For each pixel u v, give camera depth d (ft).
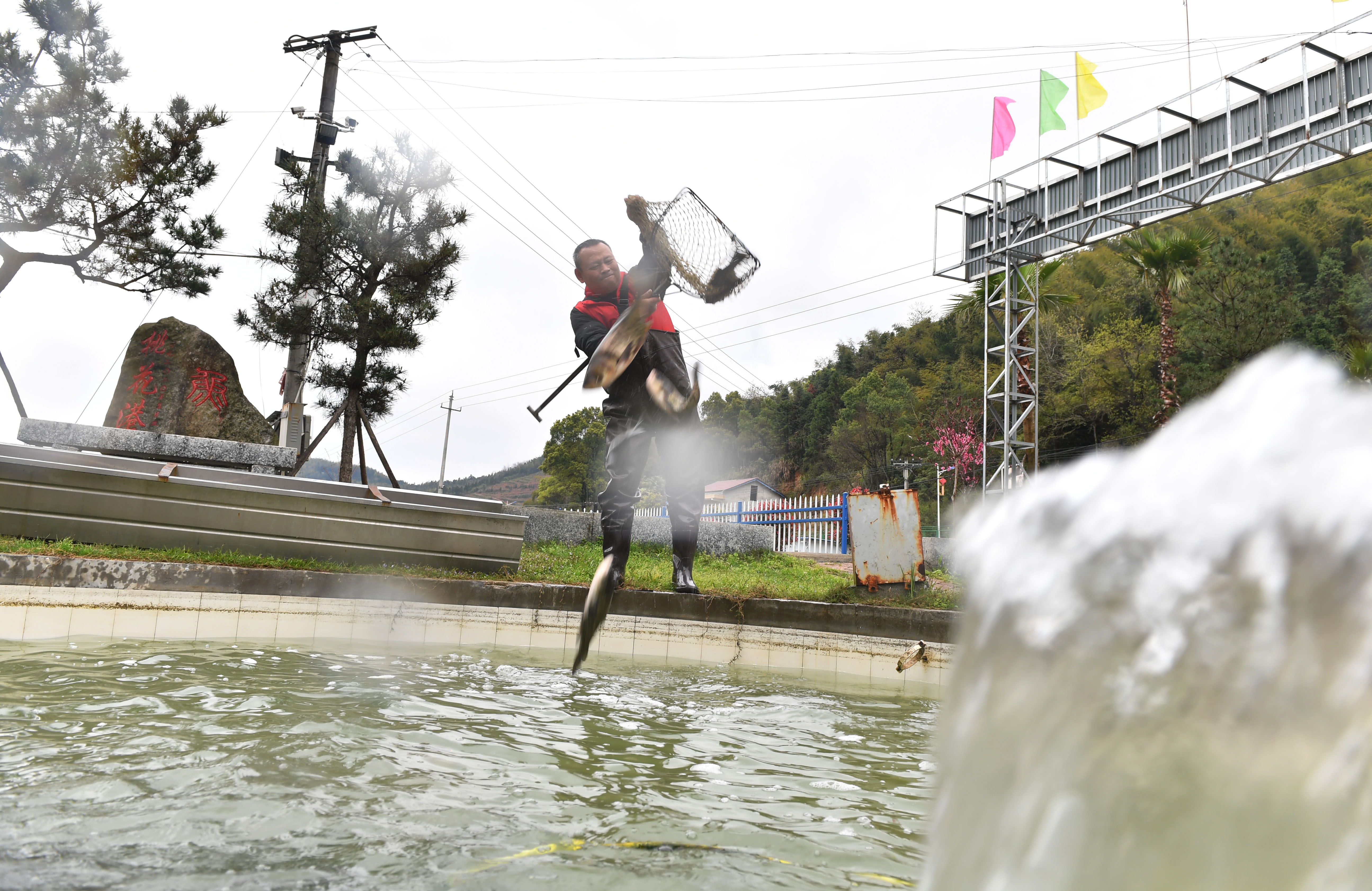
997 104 52.70
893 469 160.66
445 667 17.92
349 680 14.66
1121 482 2.61
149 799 6.89
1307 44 36.29
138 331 40.24
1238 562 2.12
